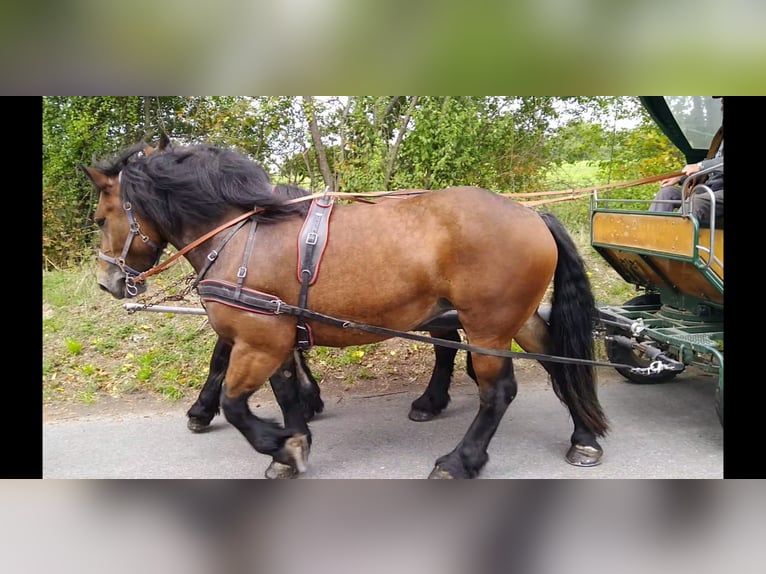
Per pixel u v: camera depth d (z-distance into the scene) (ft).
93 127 22.88
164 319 19.83
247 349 10.52
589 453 11.91
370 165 20.74
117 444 13.52
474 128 20.75
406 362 18.34
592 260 22.88
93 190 23.21
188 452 13.08
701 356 13.53
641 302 16.11
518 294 10.43
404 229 10.38
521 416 14.60
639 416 14.28
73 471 12.19
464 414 14.90
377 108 20.93
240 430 10.99
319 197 10.95
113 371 17.53
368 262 10.27
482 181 22.11
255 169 11.16
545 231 10.80
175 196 10.93
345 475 11.75
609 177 24.91
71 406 15.84
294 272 10.32
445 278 10.43
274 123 22.25
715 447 12.59
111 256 11.80
